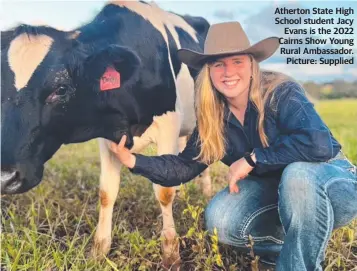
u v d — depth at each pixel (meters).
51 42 2.47
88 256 2.86
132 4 3.03
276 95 2.21
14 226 3.19
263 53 2.25
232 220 2.41
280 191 2.13
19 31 2.43
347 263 2.70
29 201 3.81
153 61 2.92
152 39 2.97
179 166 2.44
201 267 2.59
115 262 2.72
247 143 2.39
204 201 3.56
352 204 2.20
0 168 2.42
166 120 3.03
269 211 2.46
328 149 2.07
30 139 2.44
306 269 2.09
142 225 3.31
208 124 2.37
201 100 2.36
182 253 2.93
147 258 2.76
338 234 2.89
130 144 2.96
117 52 2.51
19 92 2.37
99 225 2.96
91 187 4.19
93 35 2.68
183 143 4.18
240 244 2.51
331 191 2.11
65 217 3.37
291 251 2.09
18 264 2.68
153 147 3.47
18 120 2.39
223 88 2.26
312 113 2.12
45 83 2.40
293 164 2.13
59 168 4.80
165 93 2.97
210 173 4.44
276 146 2.17
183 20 3.98
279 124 2.22
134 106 2.80
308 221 2.07
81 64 2.48
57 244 2.95
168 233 2.87
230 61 2.22
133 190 3.74
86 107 2.60
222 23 2.28
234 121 2.38
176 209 3.46
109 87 2.56
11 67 2.37
